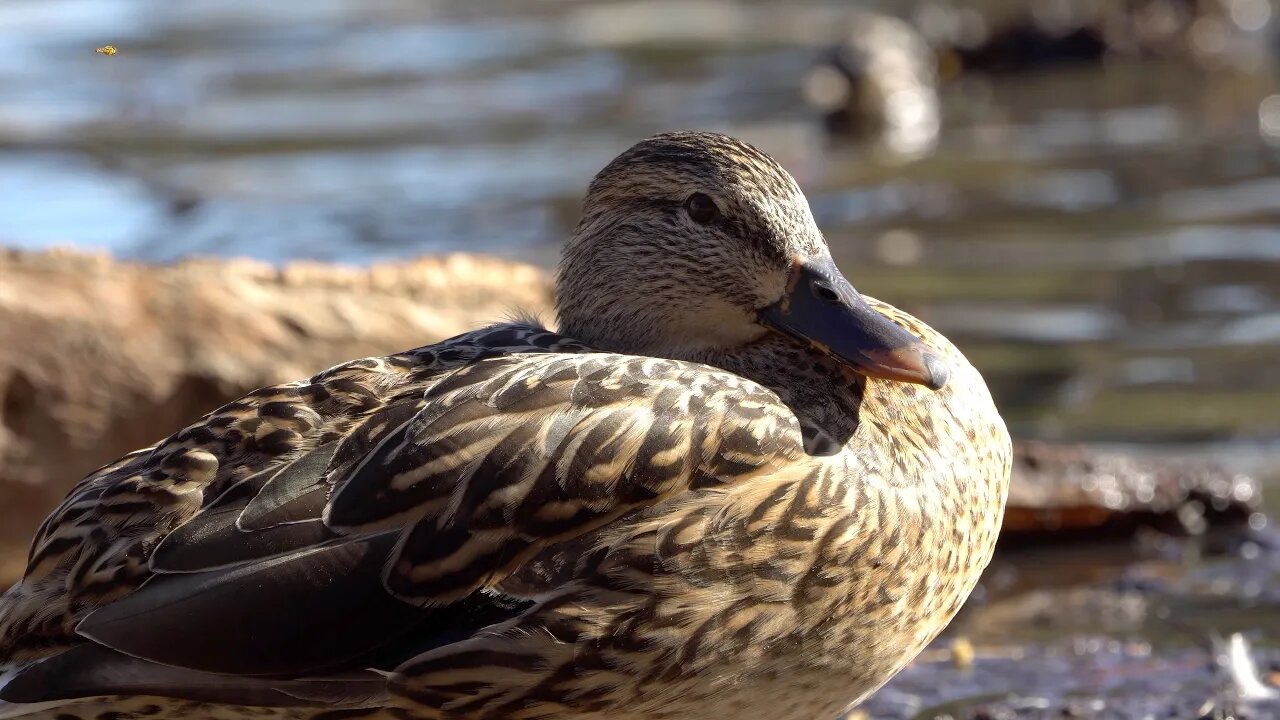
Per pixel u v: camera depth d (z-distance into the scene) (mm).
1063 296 16047
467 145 22109
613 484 6973
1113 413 13383
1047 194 19531
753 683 7188
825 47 27109
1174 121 22828
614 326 8445
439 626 6957
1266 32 27188
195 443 7008
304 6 31062
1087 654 9703
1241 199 18875
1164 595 10578
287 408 7074
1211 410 13414
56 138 22594
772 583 7023
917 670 9594
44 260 11062
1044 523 11523
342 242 17984
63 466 10859
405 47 28000
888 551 7223
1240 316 15391
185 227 18656
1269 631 9914
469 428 6957
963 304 15875
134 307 11031
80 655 6617
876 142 22500
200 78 26031
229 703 6758
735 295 8125
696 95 24766
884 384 7707
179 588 6660
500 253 17406
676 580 6941
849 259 17328
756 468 7129
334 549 6777
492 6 30859
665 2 30891
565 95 24750
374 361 7387
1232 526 11727
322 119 23547
